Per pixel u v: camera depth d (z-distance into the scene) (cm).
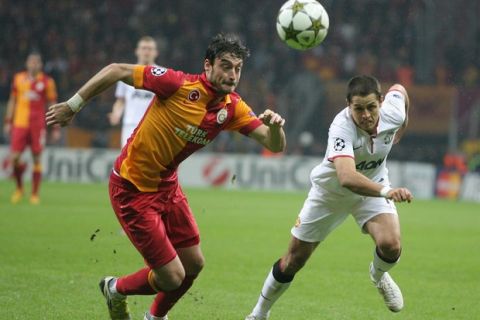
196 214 5228
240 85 9206
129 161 1927
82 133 8419
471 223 5241
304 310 2442
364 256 3581
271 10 10238
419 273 3189
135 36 9944
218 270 3112
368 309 2475
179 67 9756
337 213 2191
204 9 10244
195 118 1892
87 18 10012
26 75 5381
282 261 2197
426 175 7825
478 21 9844
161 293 2030
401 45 9900
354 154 2106
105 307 2364
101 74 1875
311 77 8806
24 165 5488
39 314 2242
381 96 1992
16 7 9925
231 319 2295
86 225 4300
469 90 8700
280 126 1925
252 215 5247
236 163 7925
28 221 4403
